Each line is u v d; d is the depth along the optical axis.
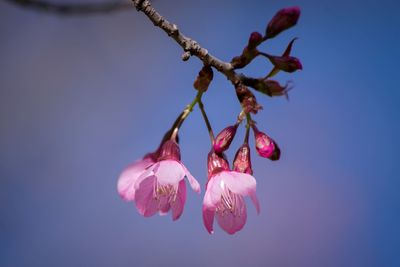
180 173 0.39
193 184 0.39
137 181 0.39
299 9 0.39
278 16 0.39
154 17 0.39
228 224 0.39
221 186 0.39
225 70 0.39
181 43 0.39
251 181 0.39
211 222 0.39
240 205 0.39
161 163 0.39
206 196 0.39
